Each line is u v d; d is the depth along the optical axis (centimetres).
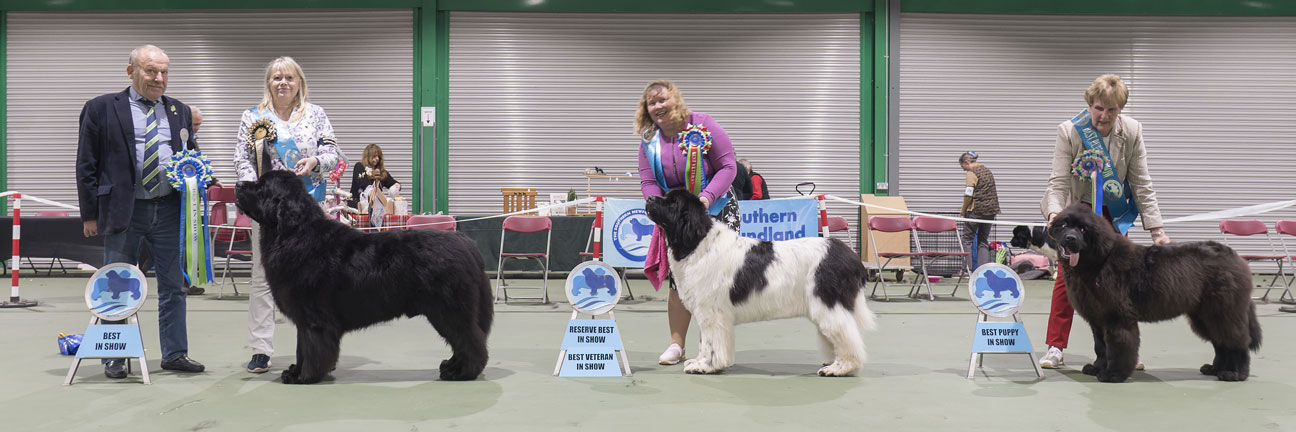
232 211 820
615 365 402
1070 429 296
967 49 1198
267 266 366
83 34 1184
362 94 1191
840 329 384
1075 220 370
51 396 348
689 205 394
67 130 1191
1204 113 1195
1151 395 354
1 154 1195
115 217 381
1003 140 1202
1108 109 405
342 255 363
